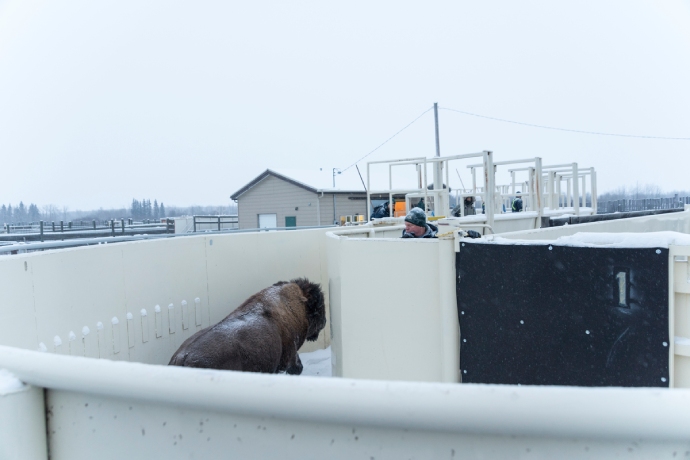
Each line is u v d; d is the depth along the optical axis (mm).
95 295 3641
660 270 2078
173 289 4586
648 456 729
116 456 919
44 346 3088
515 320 2566
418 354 3090
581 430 712
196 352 3430
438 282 2959
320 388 781
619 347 2209
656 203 21812
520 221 6984
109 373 877
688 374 2039
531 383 2512
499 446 753
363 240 3340
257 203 27859
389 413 750
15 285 2852
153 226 17062
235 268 5336
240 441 838
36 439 954
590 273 2281
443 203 7074
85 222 19312
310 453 808
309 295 4770
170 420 873
